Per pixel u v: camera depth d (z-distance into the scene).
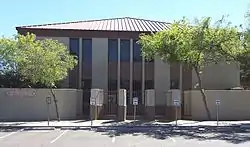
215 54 29.09
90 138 19.16
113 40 34.91
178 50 27.77
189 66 30.30
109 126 24.77
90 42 34.66
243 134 21.42
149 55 29.55
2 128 24.19
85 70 34.31
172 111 29.88
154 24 38.69
